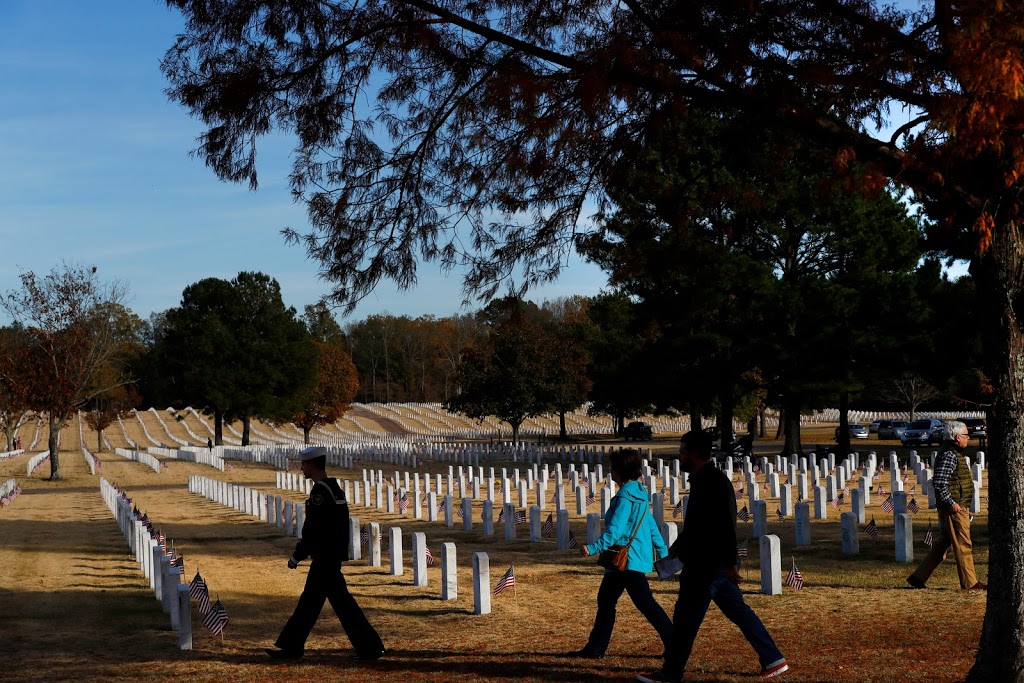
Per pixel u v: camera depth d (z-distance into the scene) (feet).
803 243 129.70
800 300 125.49
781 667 27.94
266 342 284.20
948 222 25.67
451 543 47.88
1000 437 24.48
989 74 21.30
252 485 148.46
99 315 184.34
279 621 44.50
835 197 113.09
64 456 264.31
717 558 26.99
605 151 31.94
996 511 24.41
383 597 49.24
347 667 33.22
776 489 91.86
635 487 30.83
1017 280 24.68
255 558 67.72
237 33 29.94
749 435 143.95
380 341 515.50
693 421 169.07
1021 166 22.76
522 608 44.09
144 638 40.78
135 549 69.41
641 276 35.09
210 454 208.95
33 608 49.03
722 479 27.32
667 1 28.35
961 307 123.65
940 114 22.79
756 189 35.22
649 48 27.58
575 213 33.30
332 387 313.12
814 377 131.34
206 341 278.87
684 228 33.78
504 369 207.10
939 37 24.31
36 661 36.50
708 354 134.51
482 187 33.24
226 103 29.78
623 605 43.65
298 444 283.18
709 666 30.55
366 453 191.21
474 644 36.32
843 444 152.15
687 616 27.17
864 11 27.66
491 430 342.23
